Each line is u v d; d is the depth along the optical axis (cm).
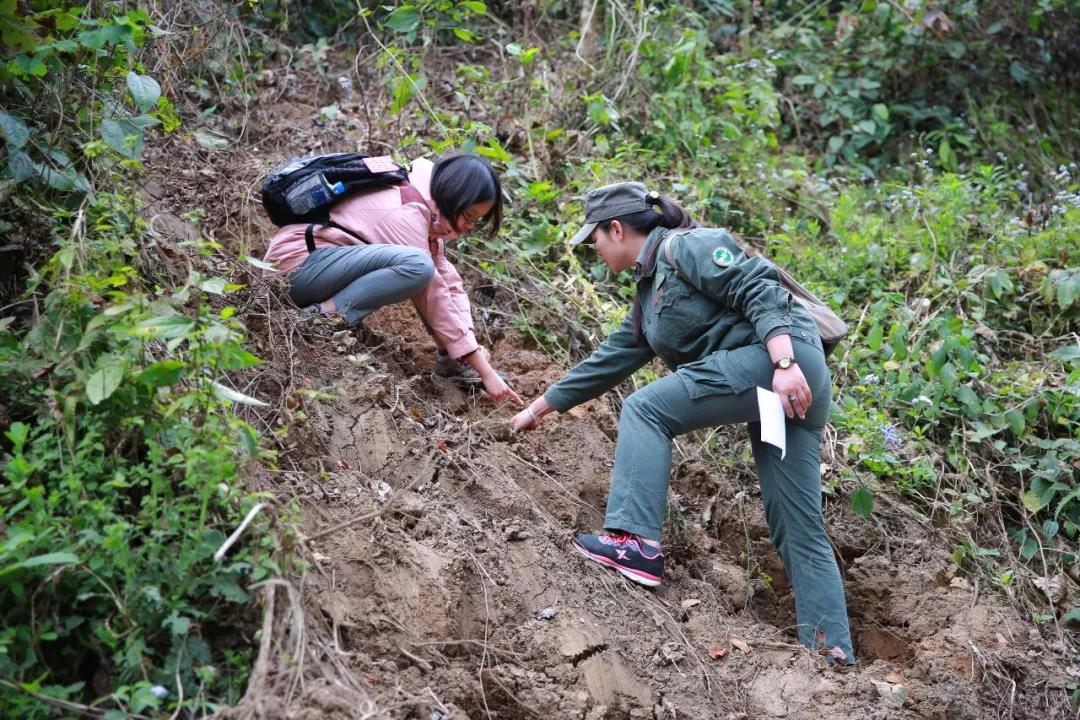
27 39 314
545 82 545
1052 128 689
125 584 251
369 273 370
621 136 539
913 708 337
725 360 336
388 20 505
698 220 517
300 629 251
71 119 334
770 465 354
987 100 683
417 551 306
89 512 256
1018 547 425
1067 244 528
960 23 686
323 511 309
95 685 247
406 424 356
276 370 349
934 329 463
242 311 359
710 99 609
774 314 324
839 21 681
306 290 377
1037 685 363
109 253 314
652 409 344
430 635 291
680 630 337
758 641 346
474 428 377
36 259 320
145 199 405
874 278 513
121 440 274
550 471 382
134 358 281
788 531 355
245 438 277
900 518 413
